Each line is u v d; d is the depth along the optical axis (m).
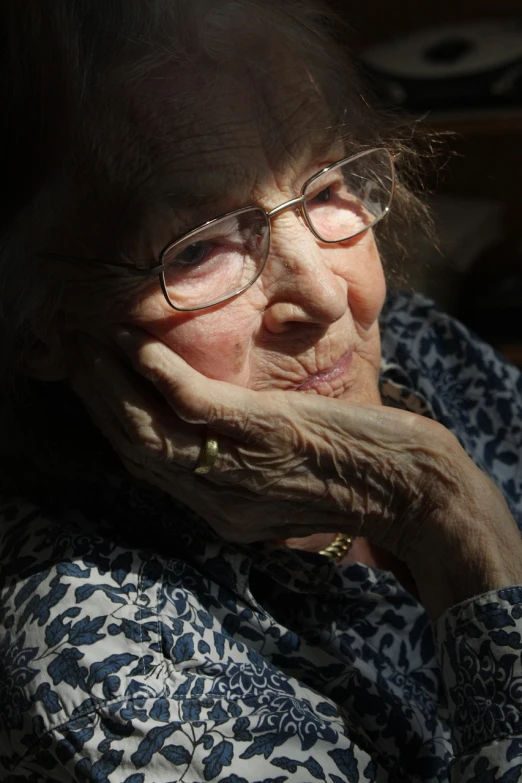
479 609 0.90
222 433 0.92
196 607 0.98
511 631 0.89
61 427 1.06
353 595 1.06
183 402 0.89
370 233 1.05
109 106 0.83
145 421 0.93
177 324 0.90
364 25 2.80
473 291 2.85
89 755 0.86
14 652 0.93
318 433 0.94
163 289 0.88
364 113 1.06
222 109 0.86
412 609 1.10
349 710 1.00
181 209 0.87
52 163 0.86
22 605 0.96
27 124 0.85
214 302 0.91
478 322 2.66
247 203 0.90
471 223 2.52
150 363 0.90
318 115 0.93
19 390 1.02
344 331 1.01
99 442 1.06
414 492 0.96
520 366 2.63
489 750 0.87
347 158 0.97
